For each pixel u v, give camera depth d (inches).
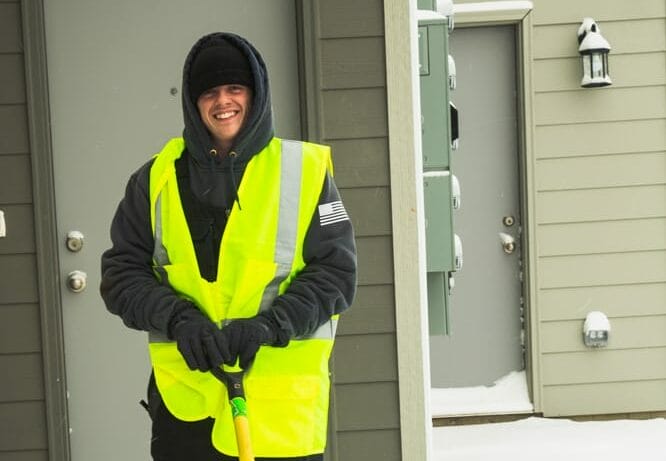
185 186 96.1
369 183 154.9
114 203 158.1
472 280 260.8
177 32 157.9
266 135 95.7
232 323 90.7
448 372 263.0
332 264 96.0
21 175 152.1
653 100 250.2
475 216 259.4
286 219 95.1
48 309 153.3
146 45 157.8
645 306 253.8
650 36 249.3
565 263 253.3
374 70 154.2
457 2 247.3
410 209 154.8
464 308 261.4
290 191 95.8
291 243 95.0
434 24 176.4
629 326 254.1
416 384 156.6
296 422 94.7
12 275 152.9
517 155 257.1
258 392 93.7
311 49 153.7
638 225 252.5
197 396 94.6
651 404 255.4
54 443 154.7
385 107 154.7
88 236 157.8
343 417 157.0
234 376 90.7
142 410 160.1
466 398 260.1
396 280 155.2
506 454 227.5
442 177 177.2
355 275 97.1
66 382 157.2
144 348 159.8
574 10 248.4
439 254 177.6
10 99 151.3
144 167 99.3
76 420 159.0
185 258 94.5
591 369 255.1
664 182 251.6
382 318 156.3
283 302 92.7
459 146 257.9
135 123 158.1
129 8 157.2
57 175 156.9
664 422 250.4
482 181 258.7
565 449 229.5
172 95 158.4
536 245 252.7
